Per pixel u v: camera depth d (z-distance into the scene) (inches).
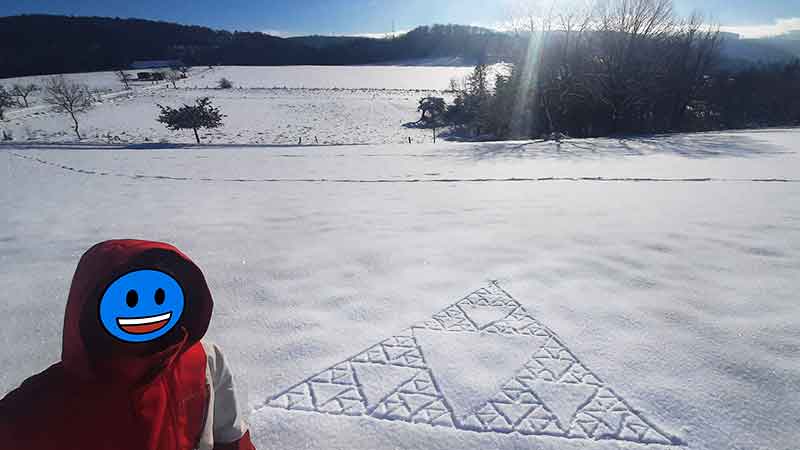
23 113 1876.2
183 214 284.8
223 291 157.5
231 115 2055.9
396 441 86.2
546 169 470.6
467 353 115.2
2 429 35.2
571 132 1274.6
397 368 109.4
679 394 96.7
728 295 141.8
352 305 144.5
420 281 162.9
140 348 34.6
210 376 49.3
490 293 150.4
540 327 126.8
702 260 173.0
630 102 1176.8
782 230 206.8
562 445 84.6
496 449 84.0
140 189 390.3
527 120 1325.0
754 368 104.0
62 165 571.5
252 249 205.8
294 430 88.9
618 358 110.4
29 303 150.4
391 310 140.5
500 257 185.2
